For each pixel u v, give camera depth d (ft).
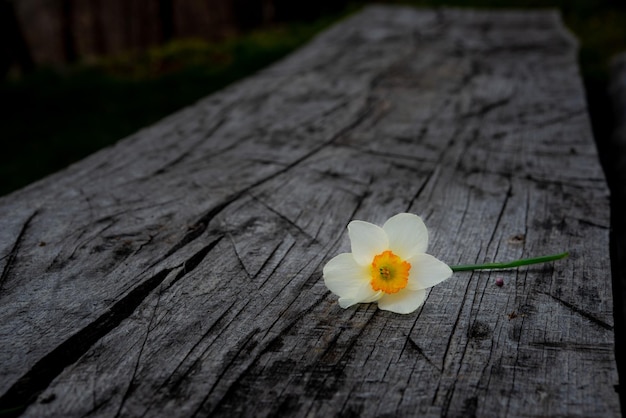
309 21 6.15
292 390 0.98
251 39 5.47
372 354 1.06
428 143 2.11
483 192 1.73
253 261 1.37
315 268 1.34
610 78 3.82
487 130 2.23
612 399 0.95
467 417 0.92
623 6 6.02
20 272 1.31
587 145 2.06
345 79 2.94
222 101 2.66
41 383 1.03
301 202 1.66
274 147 2.08
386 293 1.17
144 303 1.21
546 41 3.70
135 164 1.94
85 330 1.12
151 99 4.29
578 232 1.49
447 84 2.82
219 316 1.17
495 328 1.13
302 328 1.13
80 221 1.53
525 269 1.33
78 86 4.67
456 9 4.96
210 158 1.98
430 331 1.12
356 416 0.93
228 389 0.98
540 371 1.02
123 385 0.99
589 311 1.18
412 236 1.20
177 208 1.61
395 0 6.75
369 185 1.77
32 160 3.50
